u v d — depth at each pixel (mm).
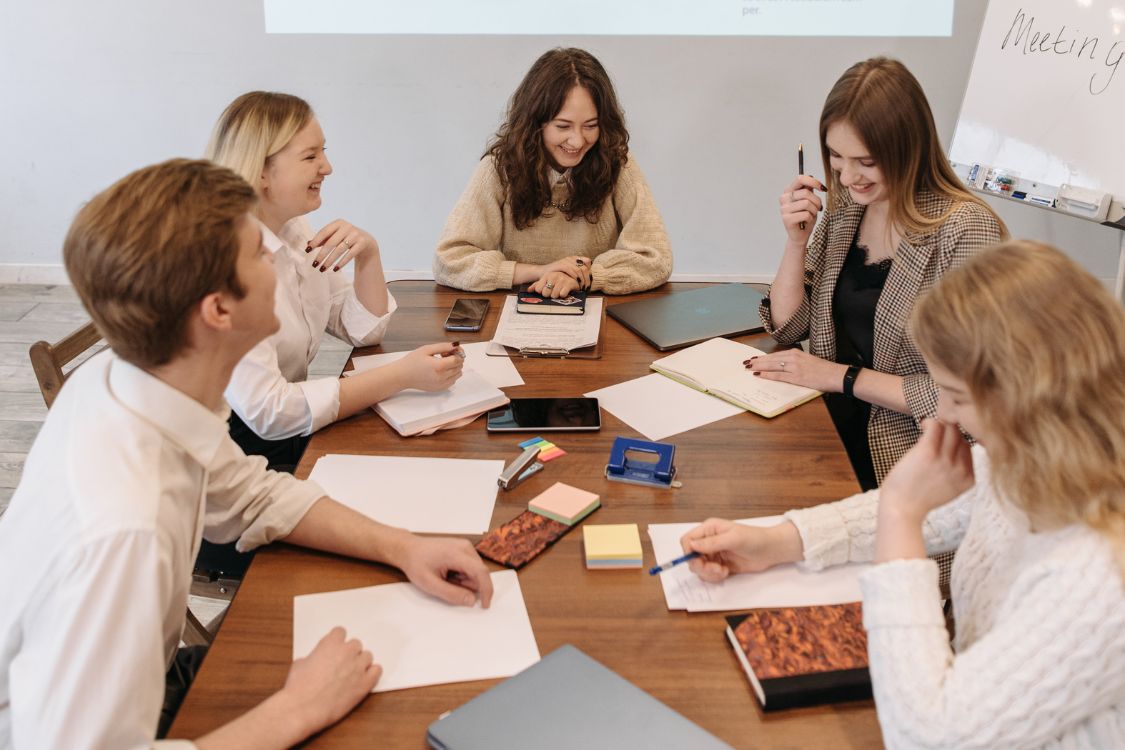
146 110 3539
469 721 855
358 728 887
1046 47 2695
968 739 759
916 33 3311
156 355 896
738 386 1550
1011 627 775
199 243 857
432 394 1515
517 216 2094
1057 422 732
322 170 1605
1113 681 748
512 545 1144
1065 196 2635
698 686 935
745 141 3514
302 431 1453
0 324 3486
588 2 3309
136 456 886
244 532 1154
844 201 1718
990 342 749
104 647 816
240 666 965
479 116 3504
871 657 844
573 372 1641
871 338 1690
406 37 3383
